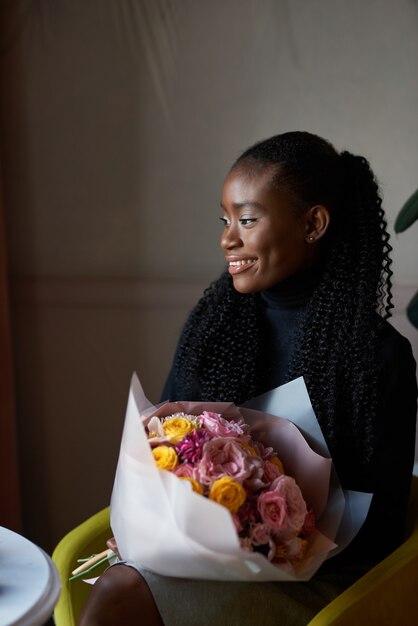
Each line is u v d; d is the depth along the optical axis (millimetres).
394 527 1323
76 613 1294
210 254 2301
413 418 1382
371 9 2186
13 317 2324
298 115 2234
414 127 2211
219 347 1539
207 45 2223
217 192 2273
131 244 2301
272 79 2227
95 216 2293
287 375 1427
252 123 2242
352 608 1123
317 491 1227
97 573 1421
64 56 2234
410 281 2242
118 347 2340
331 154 1453
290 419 1306
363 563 1332
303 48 2211
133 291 2303
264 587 1224
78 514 2426
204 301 1624
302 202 1386
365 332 1376
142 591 1181
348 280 1422
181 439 1141
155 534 1074
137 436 1092
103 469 2400
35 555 1063
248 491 1096
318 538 1172
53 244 2301
